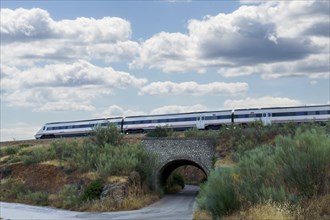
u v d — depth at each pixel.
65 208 36.47
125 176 40.38
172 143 48.12
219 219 17.22
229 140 45.62
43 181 44.41
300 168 15.20
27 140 64.56
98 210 34.81
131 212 33.12
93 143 50.38
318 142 16.06
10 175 48.31
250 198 16.64
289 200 14.48
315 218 13.13
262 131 44.25
